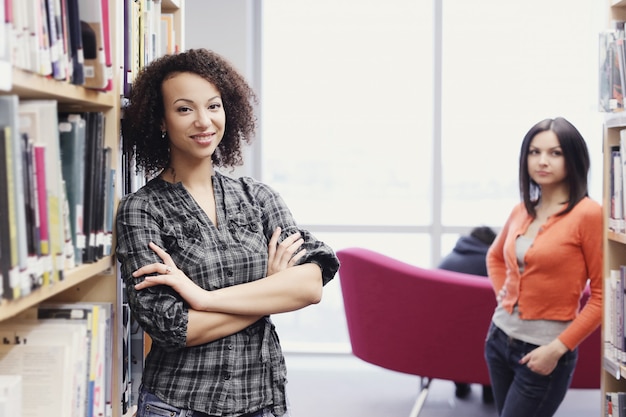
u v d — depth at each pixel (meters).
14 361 1.49
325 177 5.54
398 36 5.44
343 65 5.48
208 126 1.78
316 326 5.62
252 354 1.78
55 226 1.39
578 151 2.55
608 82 2.40
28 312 1.67
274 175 5.55
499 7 5.32
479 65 5.36
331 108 5.50
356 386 4.65
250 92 1.99
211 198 1.85
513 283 2.66
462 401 4.27
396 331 3.74
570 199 2.58
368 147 5.50
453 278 3.62
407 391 4.52
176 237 1.75
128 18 1.93
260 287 1.76
